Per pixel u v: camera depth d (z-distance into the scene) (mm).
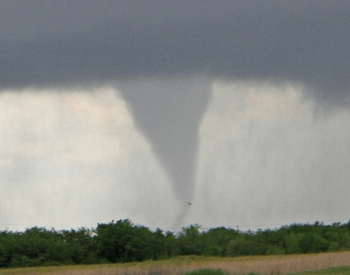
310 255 150125
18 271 127438
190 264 115312
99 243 172625
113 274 87000
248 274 75625
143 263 144125
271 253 183750
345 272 77000
